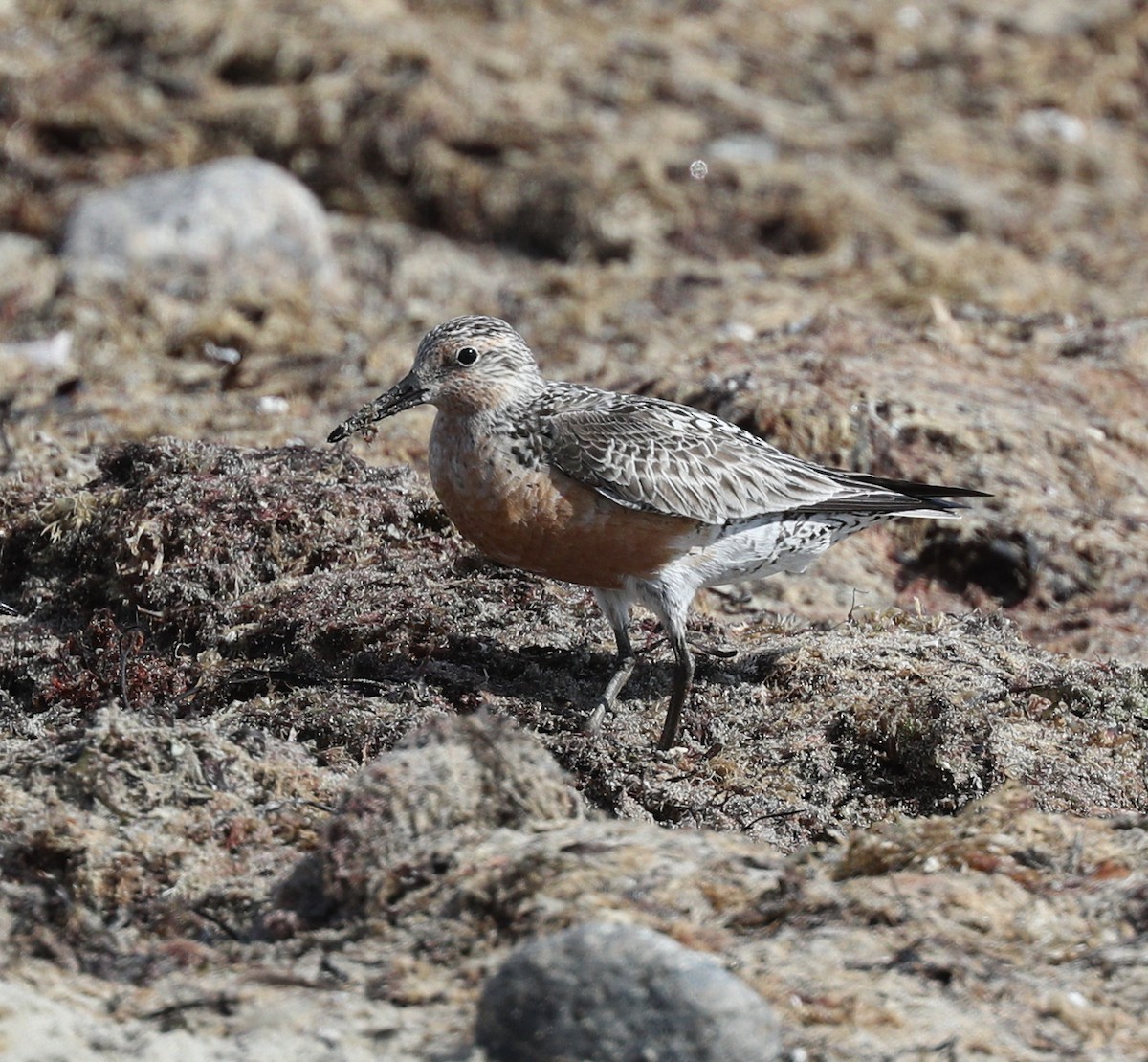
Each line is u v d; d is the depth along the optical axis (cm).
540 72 2539
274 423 1625
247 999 709
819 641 1186
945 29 2872
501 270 2250
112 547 1223
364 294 2134
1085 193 2539
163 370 1831
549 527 1081
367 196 2348
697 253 2275
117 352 1884
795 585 1392
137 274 2053
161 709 1016
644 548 1082
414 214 2348
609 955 666
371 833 791
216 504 1227
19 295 1992
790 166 2405
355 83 2409
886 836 835
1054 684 1138
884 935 747
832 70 2747
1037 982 720
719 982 659
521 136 2392
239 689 1098
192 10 2517
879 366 1673
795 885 775
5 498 1312
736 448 1120
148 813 874
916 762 1045
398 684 1086
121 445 1351
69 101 2372
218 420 1641
